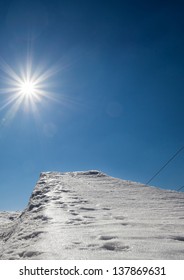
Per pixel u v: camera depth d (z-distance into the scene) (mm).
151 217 7137
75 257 3699
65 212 7992
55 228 5836
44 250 4195
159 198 11039
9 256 4457
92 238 4746
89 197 11281
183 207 9039
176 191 12992
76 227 5852
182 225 5906
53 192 12883
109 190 13359
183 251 3828
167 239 4512
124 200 10547
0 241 10203
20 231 6672
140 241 4352
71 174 21797
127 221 6418
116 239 4543
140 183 16016
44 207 9312
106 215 7520
